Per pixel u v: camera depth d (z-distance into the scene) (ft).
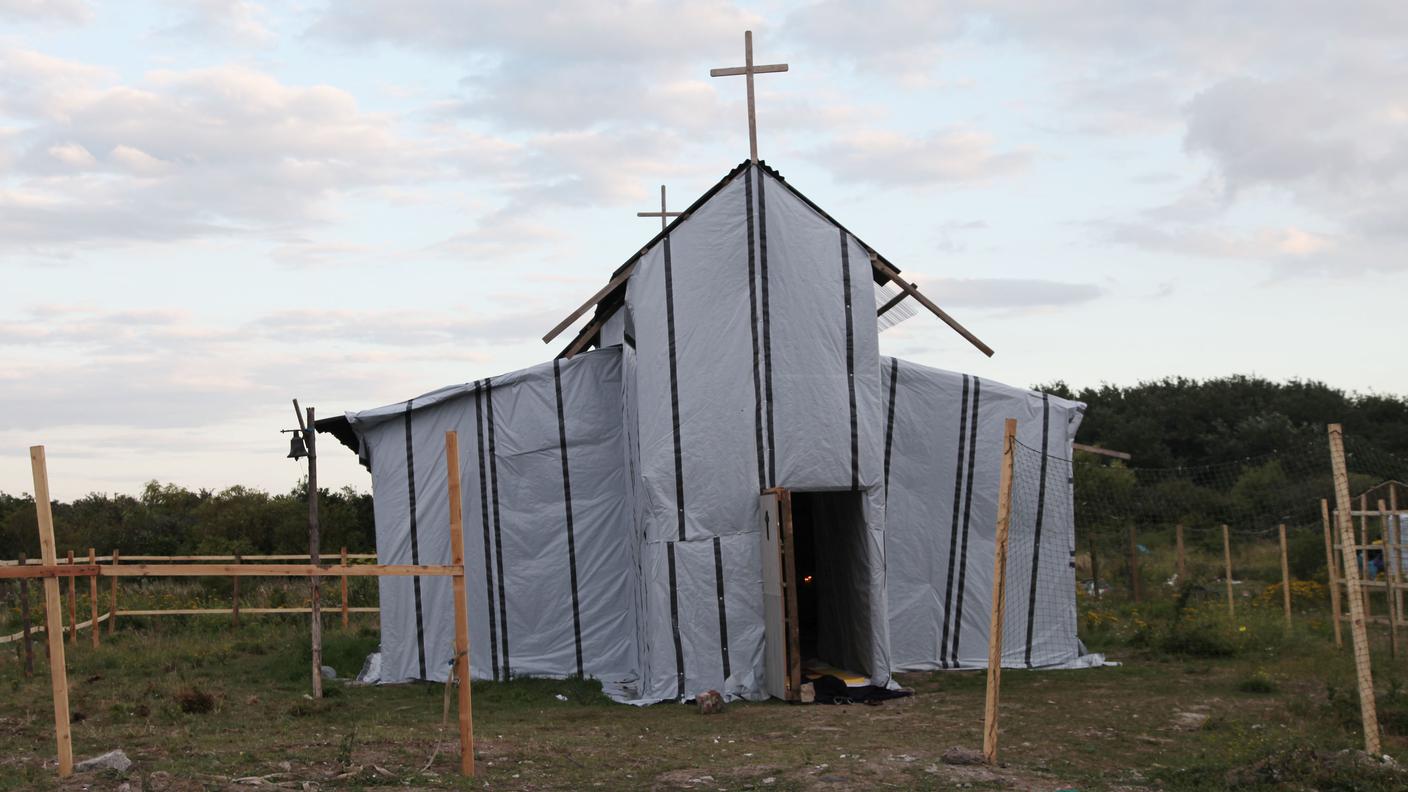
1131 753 32.48
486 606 50.49
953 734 35.68
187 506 125.49
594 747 33.60
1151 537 105.19
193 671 50.72
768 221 46.88
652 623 44.96
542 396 51.47
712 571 45.06
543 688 47.24
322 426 52.01
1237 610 59.88
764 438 45.83
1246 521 105.70
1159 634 54.03
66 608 66.44
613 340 54.60
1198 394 169.78
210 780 26.23
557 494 51.26
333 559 75.51
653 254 46.55
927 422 51.62
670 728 38.09
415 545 50.39
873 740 34.96
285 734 35.04
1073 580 51.85
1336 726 34.68
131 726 36.78
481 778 28.27
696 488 45.34
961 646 50.90
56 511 120.88
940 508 51.44
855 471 46.19
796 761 31.01
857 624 47.44
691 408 45.68
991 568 51.52
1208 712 38.73
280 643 58.90
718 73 47.80
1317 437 145.28
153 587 80.28
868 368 47.03
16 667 50.85
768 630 44.52
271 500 104.83
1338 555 60.80
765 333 46.32
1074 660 51.11
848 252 47.44
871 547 45.93
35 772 27.04
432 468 50.78
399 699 45.16
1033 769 29.94
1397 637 52.19
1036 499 51.98
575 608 50.90
